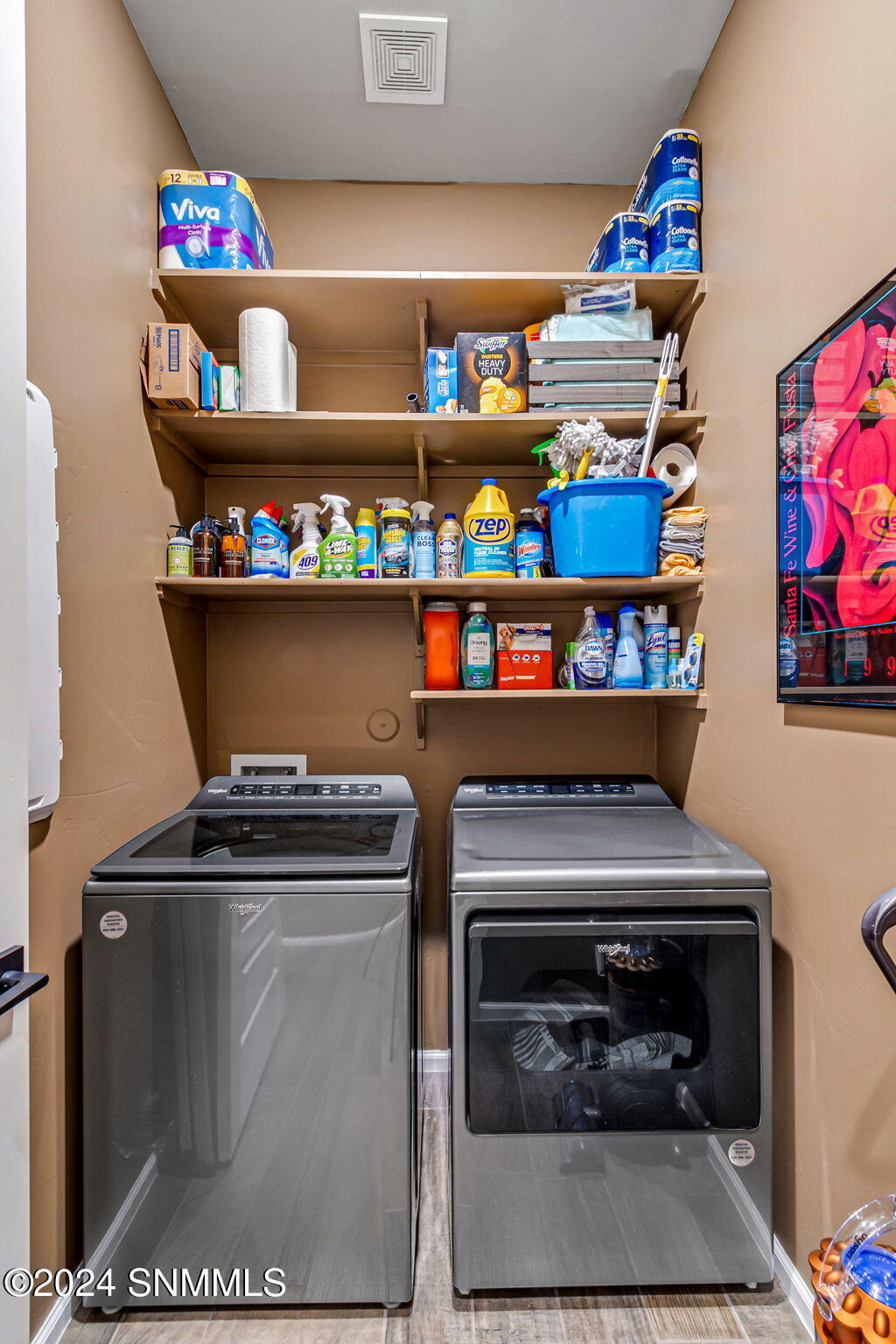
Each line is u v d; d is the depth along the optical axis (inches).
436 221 71.9
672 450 61.9
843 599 37.4
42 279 39.8
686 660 61.2
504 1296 44.6
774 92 46.2
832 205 39.3
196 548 60.1
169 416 56.3
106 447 47.8
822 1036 41.0
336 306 61.9
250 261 58.6
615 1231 43.8
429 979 71.9
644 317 60.0
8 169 29.6
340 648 72.5
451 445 65.0
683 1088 43.7
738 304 51.9
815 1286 29.1
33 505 37.5
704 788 59.2
